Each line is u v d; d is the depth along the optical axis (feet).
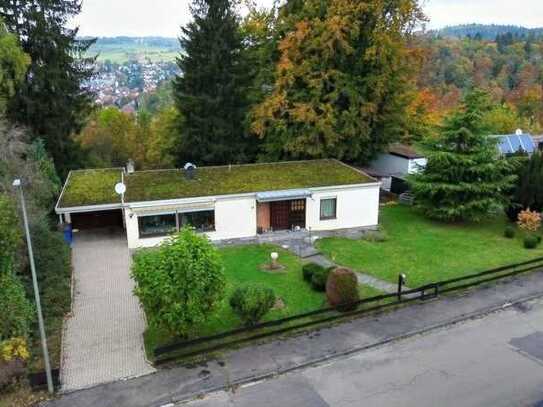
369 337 60.18
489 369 53.93
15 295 55.88
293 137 126.00
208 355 56.08
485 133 101.81
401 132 144.87
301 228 101.14
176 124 148.87
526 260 86.38
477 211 103.50
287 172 104.73
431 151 104.27
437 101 218.18
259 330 60.80
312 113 119.44
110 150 186.09
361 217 104.12
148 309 54.13
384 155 141.90
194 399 48.65
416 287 74.59
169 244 56.03
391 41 117.70
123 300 70.18
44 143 120.26
